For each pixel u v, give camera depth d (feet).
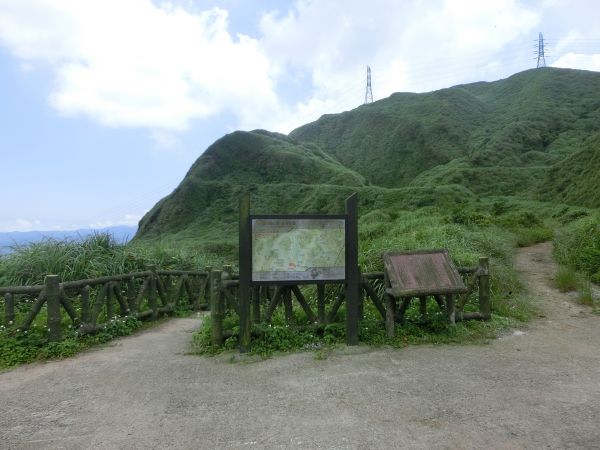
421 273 18.10
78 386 13.93
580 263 31.99
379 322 19.15
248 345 16.88
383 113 399.03
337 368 14.92
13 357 16.65
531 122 286.05
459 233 36.91
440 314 19.29
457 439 9.96
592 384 13.05
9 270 25.08
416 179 279.90
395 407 11.71
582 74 339.57
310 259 17.19
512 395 12.31
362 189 235.40
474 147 296.92
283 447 9.84
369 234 53.01
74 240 28.50
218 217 259.39
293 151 325.62
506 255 34.76
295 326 18.38
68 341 18.21
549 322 20.75
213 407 12.08
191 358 16.76
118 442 10.25
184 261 36.99
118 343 19.80
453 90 391.24
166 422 11.23
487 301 20.06
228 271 24.13
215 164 318.86
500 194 201.46
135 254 30.17
